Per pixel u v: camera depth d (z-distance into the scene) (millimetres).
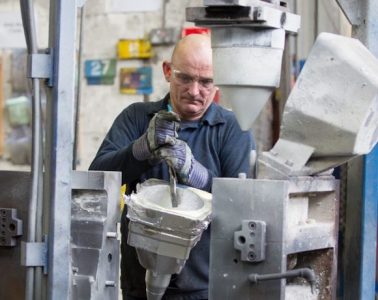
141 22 4934
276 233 1773
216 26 1851
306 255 2078
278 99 4504
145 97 4934
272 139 4570
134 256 2654
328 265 2045
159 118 2148
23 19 1862
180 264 1932
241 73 1871
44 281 1871
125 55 4949
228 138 2678
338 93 1824
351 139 1823
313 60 1858
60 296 1851
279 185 1771
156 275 1961
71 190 1890
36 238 1879
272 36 1859
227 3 1763
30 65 1858
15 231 2070
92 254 1918
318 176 1964
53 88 1860
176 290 2600
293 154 1875
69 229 1862
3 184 2105
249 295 1800
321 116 1834
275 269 1773
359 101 1807
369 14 2188
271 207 1777
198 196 1960
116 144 2709
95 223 1922
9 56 5168
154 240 1900
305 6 4383
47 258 1862
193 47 2633
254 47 1860
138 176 2473
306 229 1920
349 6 2209
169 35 4863
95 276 1909
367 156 2215
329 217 2031
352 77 1815
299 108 1854
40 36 4980
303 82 1859
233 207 1812
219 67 1898
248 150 2668
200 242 2590
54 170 1850
